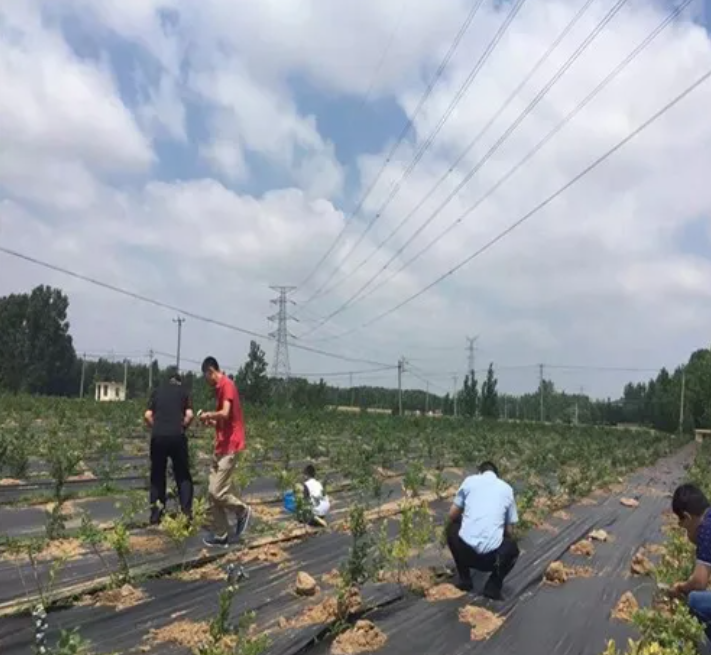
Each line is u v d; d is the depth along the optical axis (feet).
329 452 68.74
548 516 44.39
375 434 87.40
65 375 252.01
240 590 23.80
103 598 22.12
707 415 209.77
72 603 21.58
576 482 54.13
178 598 22.66
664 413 244.42
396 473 61.41
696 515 19.57
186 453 31.73
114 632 19.65
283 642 19.52
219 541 29.27
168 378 32.37
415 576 26.78
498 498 25.90
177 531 25.91
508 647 20.66
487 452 80.48
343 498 45.85
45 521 32.35
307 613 21.62
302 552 29.76
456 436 103.65
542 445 96.12
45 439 57.21
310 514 34.01
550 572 28.02
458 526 26.50
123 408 93.91
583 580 28.73
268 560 27.96
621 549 36.09
